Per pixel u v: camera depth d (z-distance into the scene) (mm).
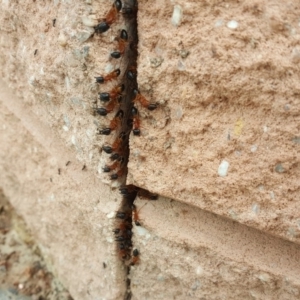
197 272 182
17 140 241
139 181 173
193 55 142
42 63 182
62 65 171
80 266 231
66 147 209
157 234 183
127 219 196
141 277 205
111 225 195
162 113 158
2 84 245
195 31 139
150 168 169
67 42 162
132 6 153
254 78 136
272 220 152
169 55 146
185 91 149
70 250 235
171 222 181
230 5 132
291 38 128
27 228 284
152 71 151
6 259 271
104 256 209
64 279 249
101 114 167
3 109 243
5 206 297
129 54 162
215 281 179
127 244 199
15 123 239
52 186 222
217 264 175
